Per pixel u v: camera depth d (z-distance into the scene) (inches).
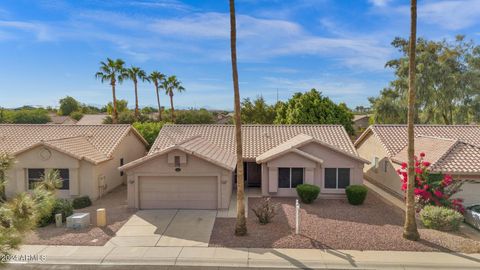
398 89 1533.0
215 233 536.7
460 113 1482.5
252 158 862.5
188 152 676.7
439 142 795.4
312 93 1494.8
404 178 681.0
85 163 778.8
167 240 507.5
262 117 1847.9
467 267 415.2
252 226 568.1
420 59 1488.7
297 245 482.9
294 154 775.1
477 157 679.1
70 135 954.7
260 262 430.6
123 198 804.6
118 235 530.3
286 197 785.6
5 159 295.6
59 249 473.4
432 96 1466.5
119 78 1951.3
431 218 552.1
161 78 2301.9
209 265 424.8
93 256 449.4
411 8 464.8
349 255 449.7
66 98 3609.7
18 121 2389.3
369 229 550.6
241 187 521.7
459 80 1453.0
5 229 240.1
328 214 644.1
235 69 501.7
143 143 1186.6
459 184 646.5
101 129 1003.3
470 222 586.2
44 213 283.7
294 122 1440.7
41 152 767.1
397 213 652.7
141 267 420.8
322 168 788.0
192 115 2327.8
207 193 694.5
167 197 697.6
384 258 439.8
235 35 496.7
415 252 458.9
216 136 993.5
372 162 989.2
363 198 715.4
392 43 1621.6
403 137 920.9
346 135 952.3
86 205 723.4
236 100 506.9
